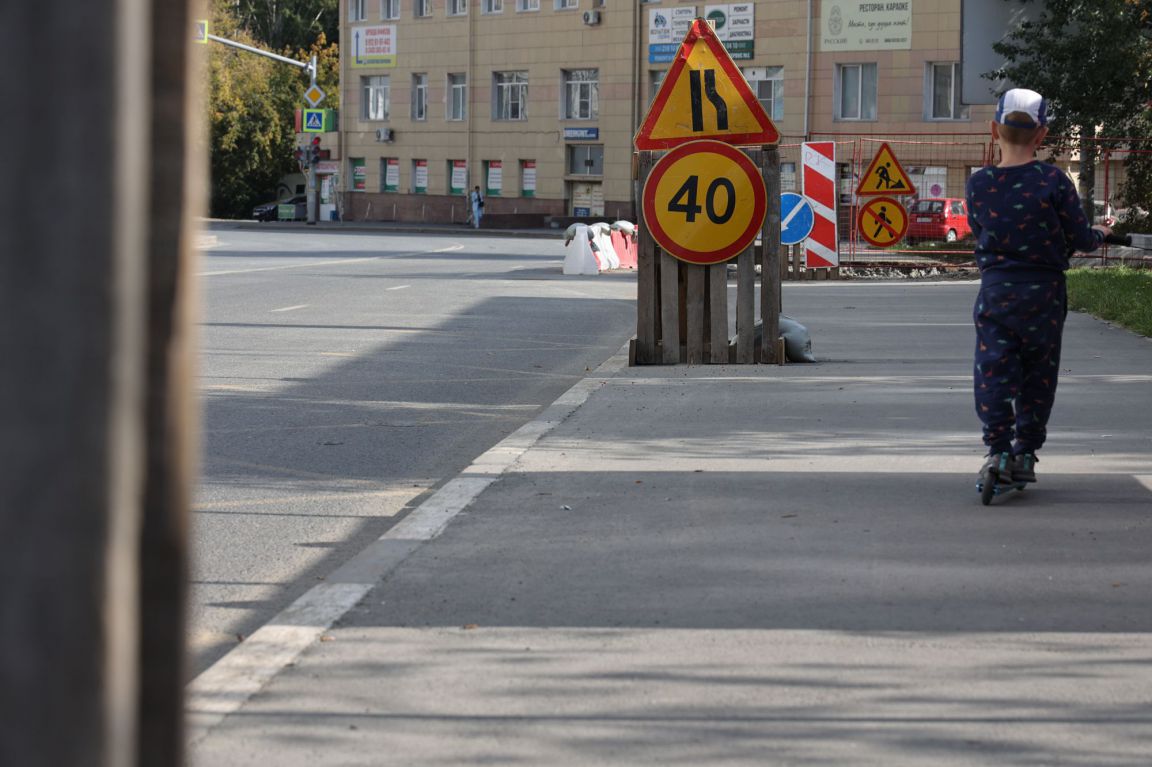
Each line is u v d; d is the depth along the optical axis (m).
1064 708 7.31
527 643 8.52
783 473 14.13
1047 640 8.55
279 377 23.69
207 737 6.89
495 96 118.44
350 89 128.88
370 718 7.18
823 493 13.14
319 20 166.88
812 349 26.61
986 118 92.12
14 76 2.07
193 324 2.44
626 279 53.69
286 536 12.31
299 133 131.38
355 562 10.58
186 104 2.40
